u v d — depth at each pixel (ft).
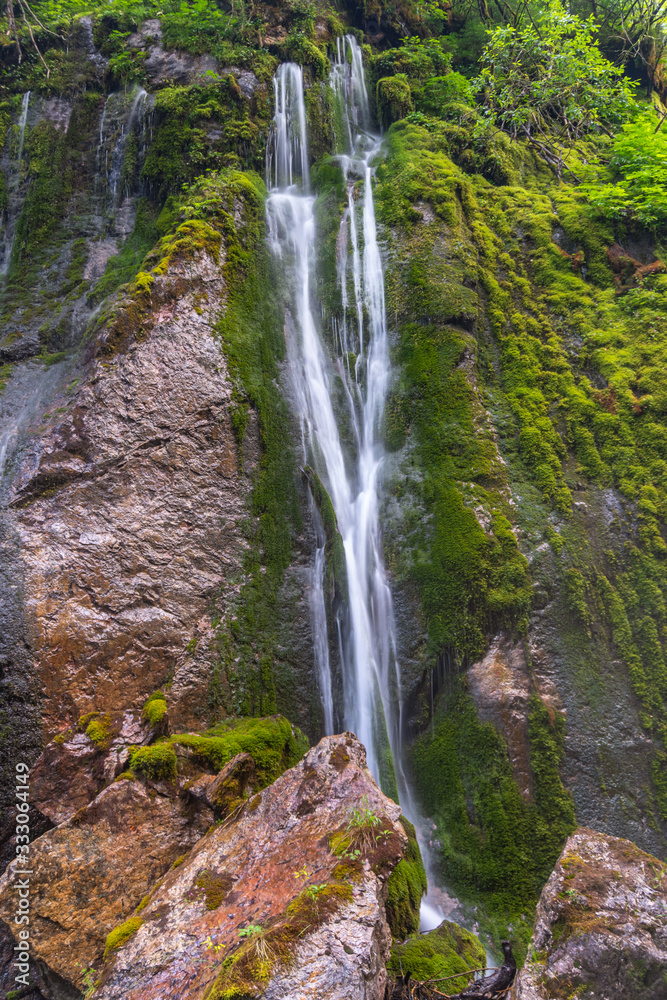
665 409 24.62
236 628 21.94
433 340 26.68
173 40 35.47
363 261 29.50
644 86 45.39
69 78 35.22
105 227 31.37
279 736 18.83
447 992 11.80
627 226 30.14
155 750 15.89
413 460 25.43
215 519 22.89
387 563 24.49
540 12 42.16
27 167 32.71
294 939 9.30
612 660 21.70
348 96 38.14
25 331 27.30
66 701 17.62
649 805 20.02
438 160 31.81
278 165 34.06
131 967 10.52
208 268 25.80
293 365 27.48
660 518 23.11
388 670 23.20
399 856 11.08
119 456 21.21
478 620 22.22
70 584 18.94
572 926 9.72
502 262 29.27
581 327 27.32
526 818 19.97
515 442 25.11
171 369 23.26
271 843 12.23
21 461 20.24
